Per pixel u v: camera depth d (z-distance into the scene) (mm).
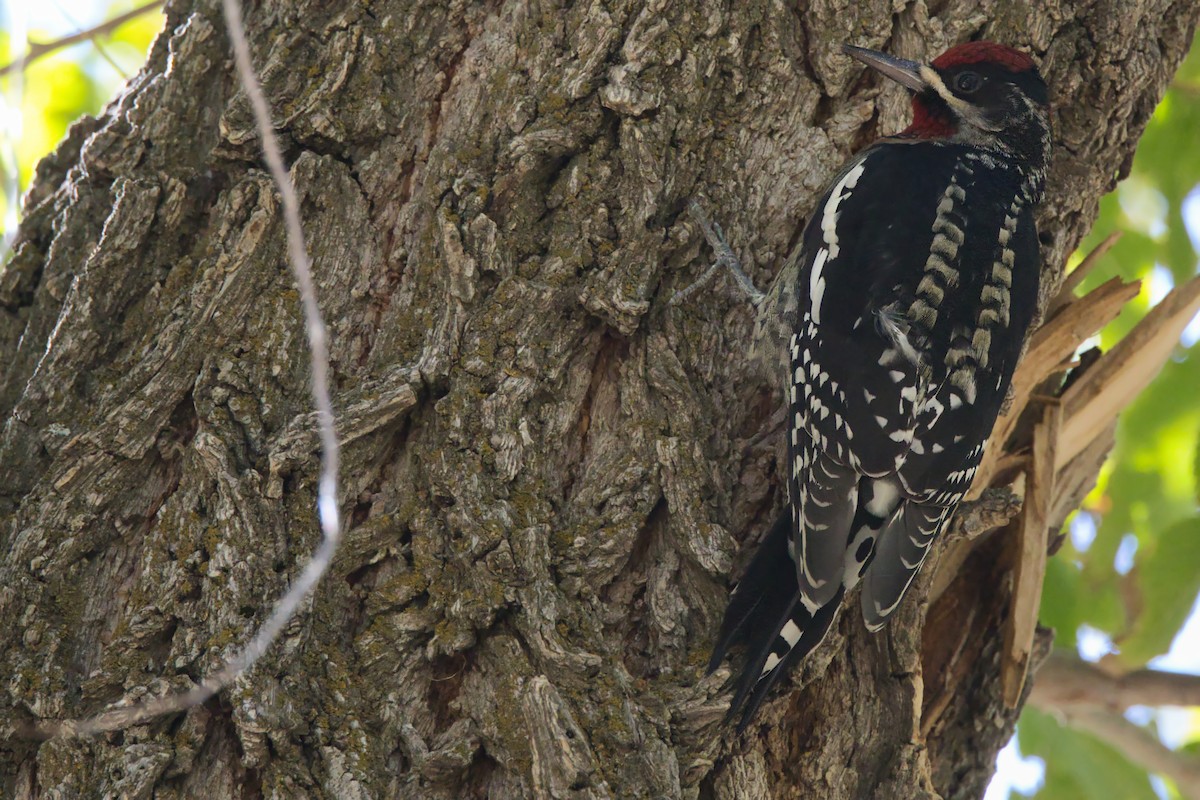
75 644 5453
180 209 6230
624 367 6227
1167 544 9609
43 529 5570
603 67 6367
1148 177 10680
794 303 6742
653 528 6027
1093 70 7418
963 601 7738
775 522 6285
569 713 5277
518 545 5562
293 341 5898
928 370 6371
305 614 5406
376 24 6473
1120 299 7695
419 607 5535
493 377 5883
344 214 6219
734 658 5867
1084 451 8414
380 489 5812
